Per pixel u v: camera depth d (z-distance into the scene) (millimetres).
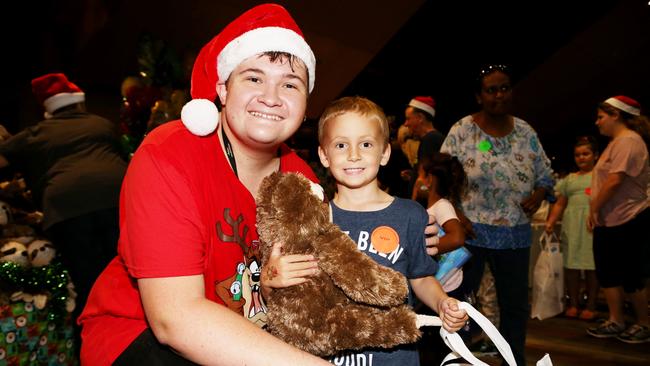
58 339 2338
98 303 1167
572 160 10227
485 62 8703
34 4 7637
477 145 2783
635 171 3555
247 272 1234
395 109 9734
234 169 1260
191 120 1127
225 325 882
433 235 1733
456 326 1226
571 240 4434
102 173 2639
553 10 7500
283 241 1131
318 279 1119
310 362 861
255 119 1156
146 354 1068
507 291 2713
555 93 9414
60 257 2541
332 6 6199
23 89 7957
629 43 8180
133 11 6234
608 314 4465
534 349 3469
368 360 1356
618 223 3650
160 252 946
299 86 1196
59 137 2668
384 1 6270
